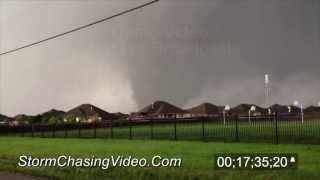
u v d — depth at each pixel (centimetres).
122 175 1517
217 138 2488
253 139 2300
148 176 1467
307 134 2436
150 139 2727
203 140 2389
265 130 2845
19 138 3725
